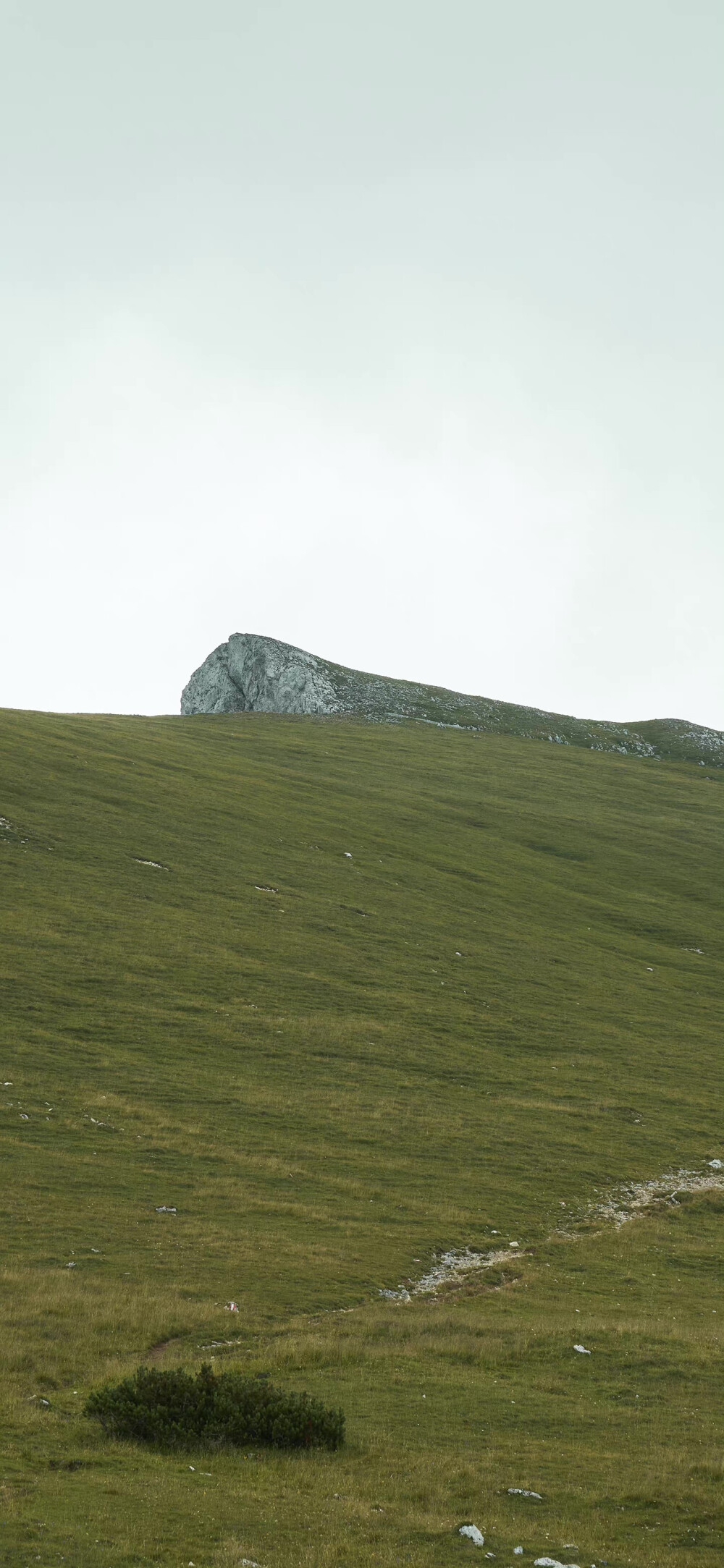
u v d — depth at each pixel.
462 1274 35.25
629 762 171.12
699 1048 66.19
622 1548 18.11
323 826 102.00
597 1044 63.75
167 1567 15.82
